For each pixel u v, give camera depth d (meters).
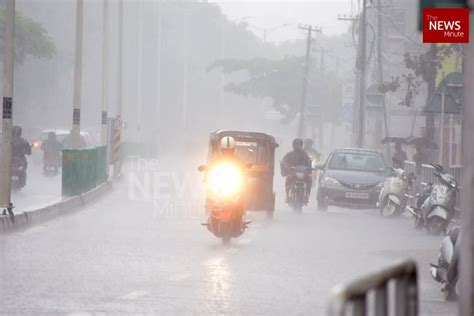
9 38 39.75
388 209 50.47
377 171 55.12
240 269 27.08
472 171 9.41
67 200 49.44
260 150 45.50
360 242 36.16
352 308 7.29
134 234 36.81
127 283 23.83
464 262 9.34
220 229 33.12
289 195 51.66
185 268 27.03
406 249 33.88
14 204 48.59
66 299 21.19
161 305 20.66
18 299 21.06
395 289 8.12
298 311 20.30
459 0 9.70
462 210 9.46
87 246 32.25
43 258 28.66
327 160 56.47
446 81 48.06
